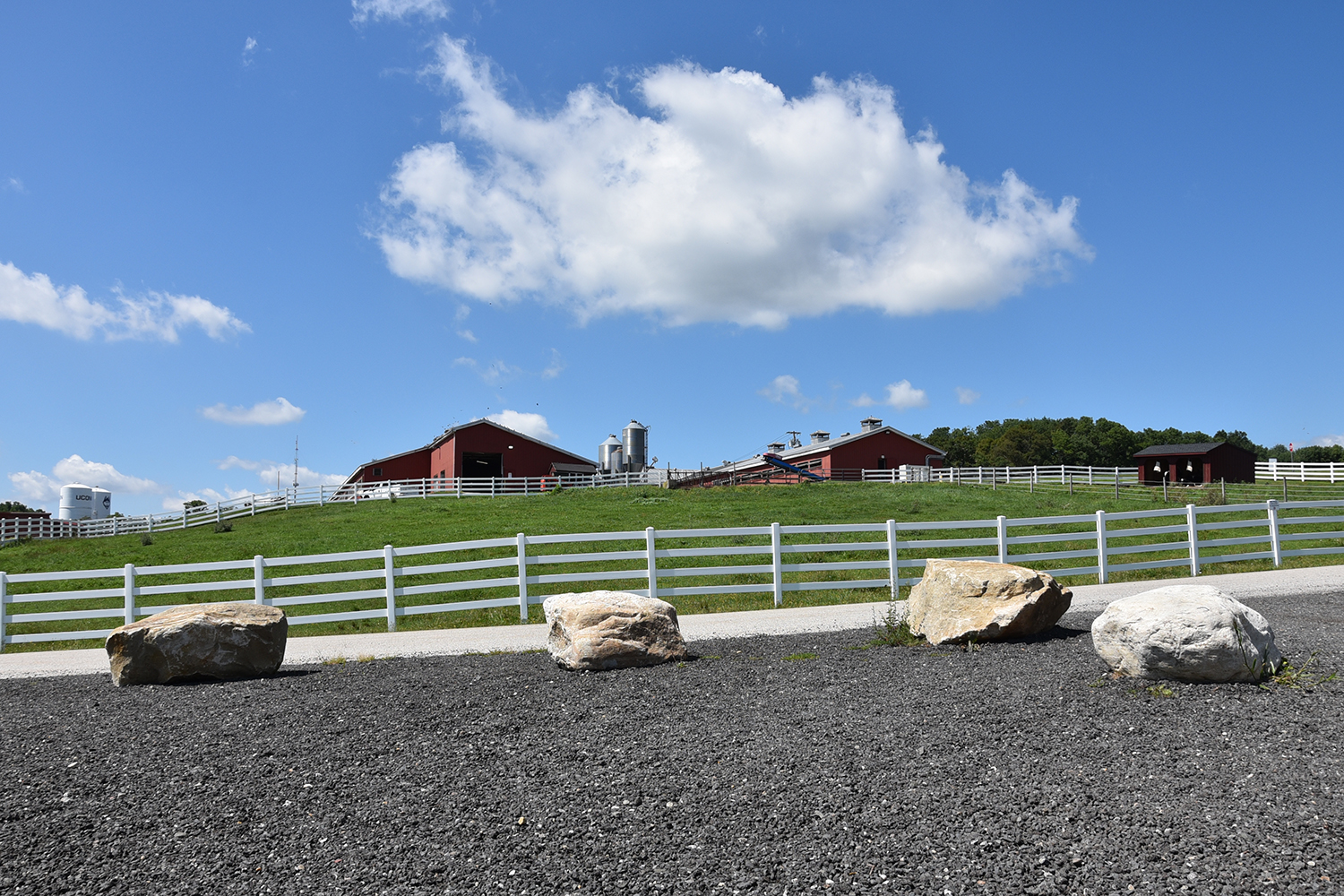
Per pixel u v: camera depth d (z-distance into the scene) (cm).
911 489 3428
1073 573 1518
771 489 3509
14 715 707
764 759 524
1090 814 429
